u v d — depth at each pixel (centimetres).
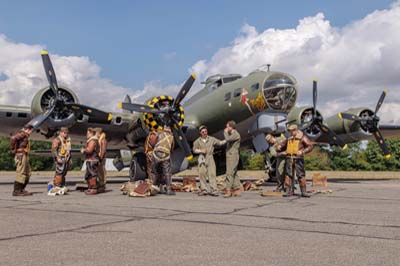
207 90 1593
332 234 448
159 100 1273
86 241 404
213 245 389
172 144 973
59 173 951
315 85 1595
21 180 893
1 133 1525
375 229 479
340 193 1035
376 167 5462
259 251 366
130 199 838
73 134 1546
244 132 1460
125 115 1419
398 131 1964
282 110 1347
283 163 1047
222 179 1127
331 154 5872
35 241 402
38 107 1257
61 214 593
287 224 513
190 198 870
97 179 984
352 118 1716
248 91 1356
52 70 1230
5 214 591
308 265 318
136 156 1317
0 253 352
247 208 677
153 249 371
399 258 341
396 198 883
